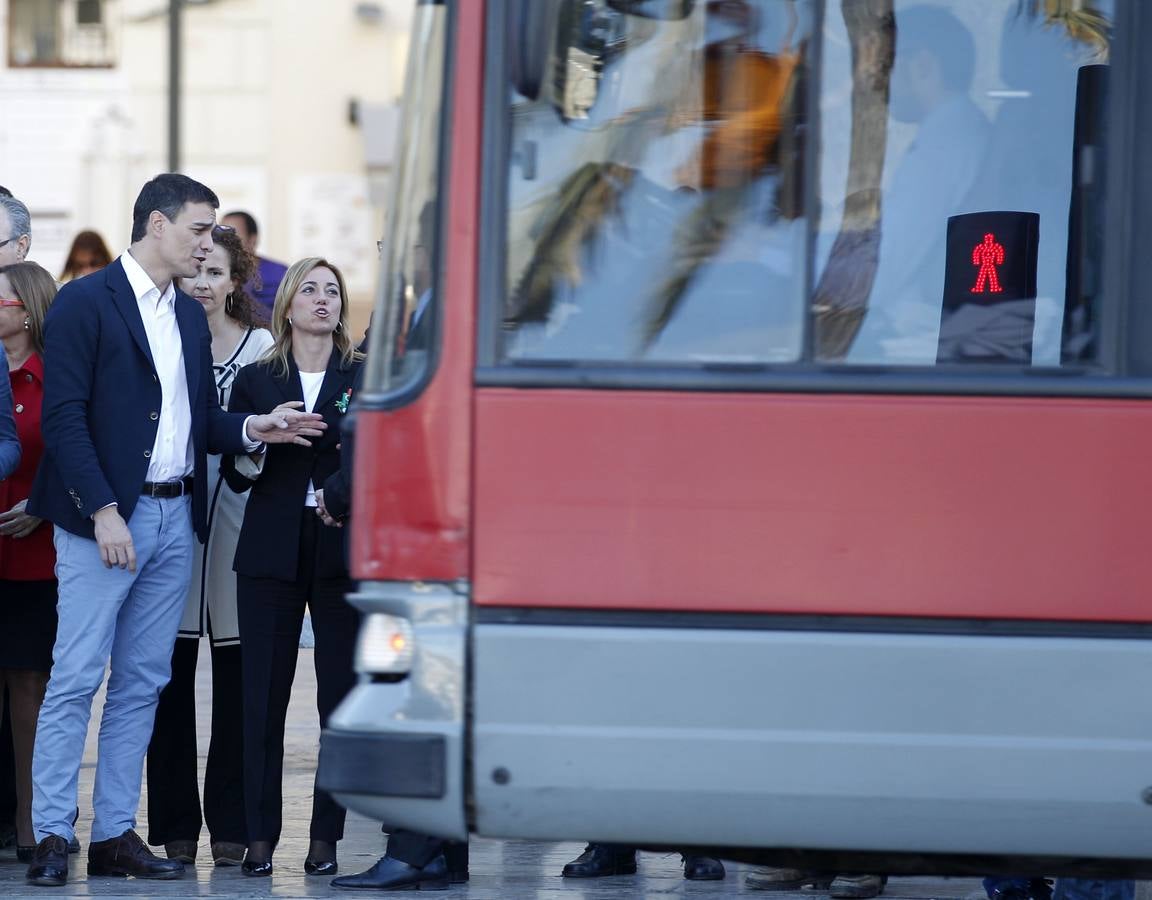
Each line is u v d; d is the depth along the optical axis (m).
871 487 10.52
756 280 10.82
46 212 37.28
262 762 15.68
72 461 14.81
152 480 15.31
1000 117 10.88
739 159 10.89
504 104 10.88
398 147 11.23
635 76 10.91
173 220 15.32
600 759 10.56
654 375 10.64
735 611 10.53
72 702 15.09
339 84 36.09
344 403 15.84
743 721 10.51
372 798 10.78
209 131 36.81
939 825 10.56
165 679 15.70
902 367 10.73
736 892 15.61
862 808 10.54
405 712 10.69
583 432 10.62
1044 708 10.49
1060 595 10.48
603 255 10.85
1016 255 10.82
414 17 11.27
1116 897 13.38
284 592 15.64
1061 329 10.77
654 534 10.56
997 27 10.88
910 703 10.49
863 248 10.84
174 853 16.38
